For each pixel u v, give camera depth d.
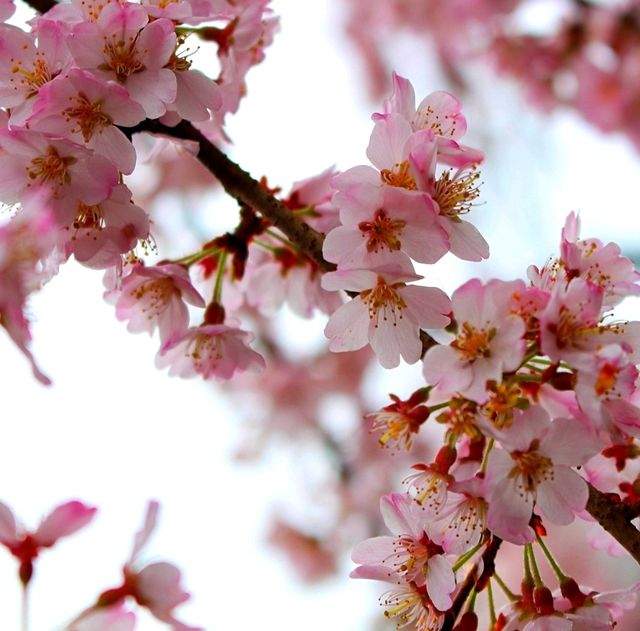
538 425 0.98
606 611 1.00
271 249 1.10
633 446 1.01
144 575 1.00
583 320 0.98
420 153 1.00
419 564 1.00
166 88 1.01
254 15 1.06
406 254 1.00
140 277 1.05
